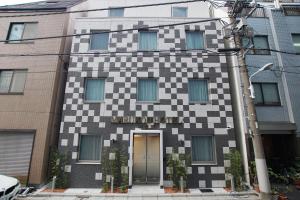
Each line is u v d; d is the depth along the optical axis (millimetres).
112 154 11398
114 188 10836
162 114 12008
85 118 11992
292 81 13211
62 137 11727
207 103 12203
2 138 11867
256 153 8844
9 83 12719
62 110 13273
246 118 11812
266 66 9898
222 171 11305
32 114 12039
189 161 11367
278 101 12977
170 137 11688
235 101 12797
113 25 13461
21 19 13625
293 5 14781
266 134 12734
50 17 13578
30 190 10617
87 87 12750
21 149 11656
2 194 7395
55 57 12828
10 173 11352
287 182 11273
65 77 13750
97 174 11328
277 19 14430
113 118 11867
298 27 14367
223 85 12414
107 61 12820
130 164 11195
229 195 9906
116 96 12312
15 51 13039
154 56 12891
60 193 10117
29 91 12391
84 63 12805
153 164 11727
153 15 16438
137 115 12000
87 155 11820
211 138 11984
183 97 12250
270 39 13961
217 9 14414
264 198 8320
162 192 10266
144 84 12734
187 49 13094
